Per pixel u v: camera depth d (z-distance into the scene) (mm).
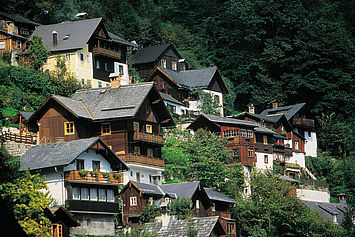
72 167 66312
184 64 134625
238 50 152250
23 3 122188
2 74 94375
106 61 110312
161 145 86062
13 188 52781
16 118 84000
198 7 168125
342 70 145125
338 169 122062
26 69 98438
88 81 105062
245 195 92875
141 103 80875
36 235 51438
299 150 120562
